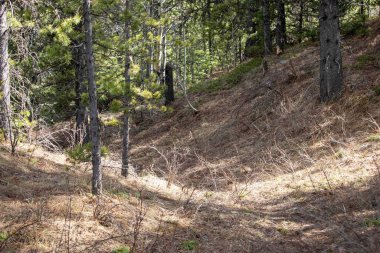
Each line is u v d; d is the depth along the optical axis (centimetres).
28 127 1141
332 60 1277
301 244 617
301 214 758
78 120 1559
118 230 620
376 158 916
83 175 966
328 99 1294
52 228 582
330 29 1266
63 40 787
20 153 1023
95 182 757
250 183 1059
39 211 627
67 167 986
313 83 1470
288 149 1209
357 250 564
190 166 1443
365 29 1639
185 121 2028
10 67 1178
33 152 1069
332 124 1191
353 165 928
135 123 2302
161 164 1595
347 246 583
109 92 1009
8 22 1160
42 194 731
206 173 1311
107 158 1428
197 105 2119
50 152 1227
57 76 1591
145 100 1131
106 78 1109
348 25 1736
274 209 816
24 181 789
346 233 623
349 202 752
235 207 848
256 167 1188
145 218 690
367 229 623
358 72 1348
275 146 1268
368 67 1364
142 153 1859
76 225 607
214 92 2178
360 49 1554
